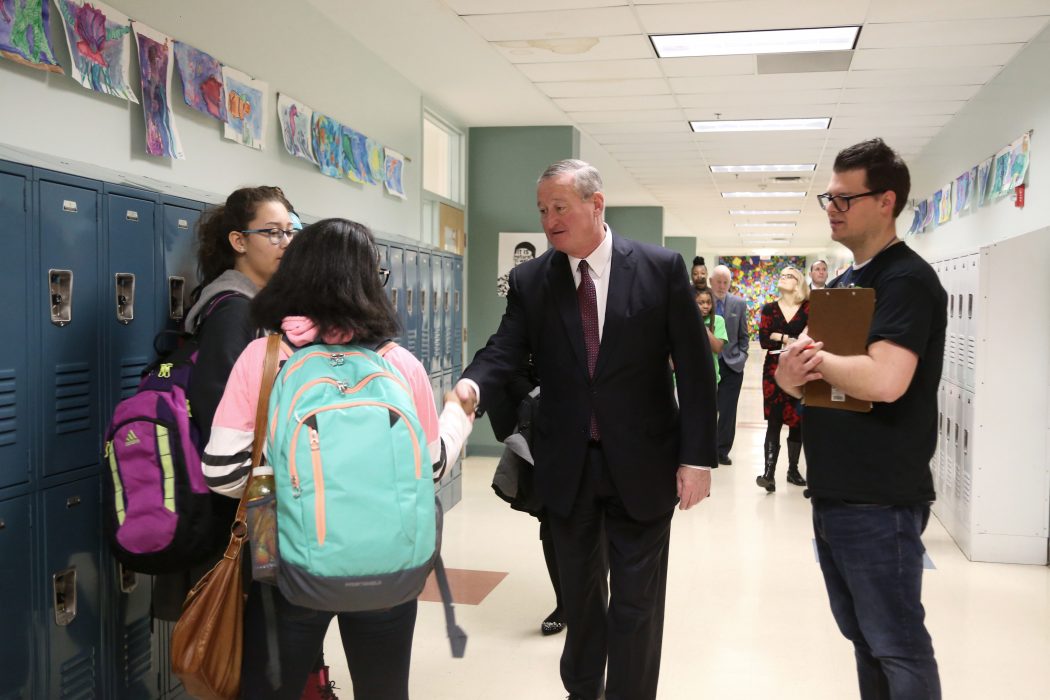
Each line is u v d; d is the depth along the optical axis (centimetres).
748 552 448
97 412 220
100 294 221
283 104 420
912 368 181
